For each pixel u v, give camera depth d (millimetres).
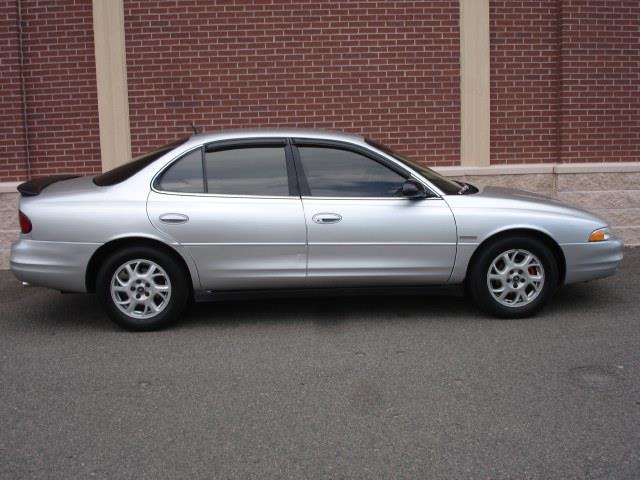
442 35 9570
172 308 6266
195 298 6320
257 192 6266
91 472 3805
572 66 9594
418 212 6289
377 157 6398
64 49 9445
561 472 3738
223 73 9531
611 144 9766
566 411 4496
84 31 9430
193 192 6242
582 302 7055
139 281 6238
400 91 9625
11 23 9289
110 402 4742
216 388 4957
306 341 5965
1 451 4059
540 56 9695
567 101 9633
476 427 4277
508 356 5523
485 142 9680
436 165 9742
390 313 6773
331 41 9523
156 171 6266
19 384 5102
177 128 9594
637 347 5711
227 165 6324
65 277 6176
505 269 6418
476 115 9641
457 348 5727
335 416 4461
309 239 6219
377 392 4836
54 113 9523
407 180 6340
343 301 7234
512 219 6332
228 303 7219
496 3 9570
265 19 9484
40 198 6258
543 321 6438
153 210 6125
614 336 5988
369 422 4367
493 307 6445
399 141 9688
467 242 6328
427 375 5141
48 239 6133
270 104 9586
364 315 6719
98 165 9602
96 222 6098
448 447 4023
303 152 6383
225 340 6035
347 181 6344
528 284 6457
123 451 4039
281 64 9539
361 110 9625
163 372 5293
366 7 9508
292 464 3857
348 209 6238
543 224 6375
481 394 4781
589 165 9656
